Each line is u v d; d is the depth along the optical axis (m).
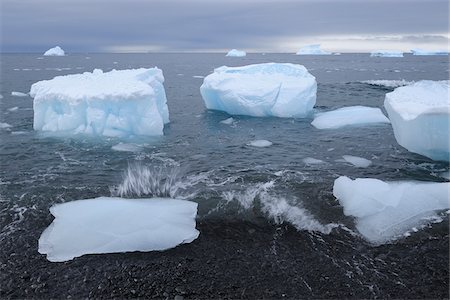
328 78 40.66
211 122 18.83
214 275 6.91
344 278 6.84
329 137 15.79
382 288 6.61
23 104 21.97
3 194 9.89
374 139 15.30
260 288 6.59
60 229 8.10
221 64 70.62
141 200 9.55
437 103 12.95
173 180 11.03
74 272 6.93
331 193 10.06
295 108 20.08
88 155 13.12
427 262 7.27
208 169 11.94
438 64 69.56
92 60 85.88
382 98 25.75
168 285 6.64
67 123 15.60
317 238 8.04
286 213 9.03
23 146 13.95
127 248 7.61
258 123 18.67
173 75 44.88
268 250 7.64
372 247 7.74
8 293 6.39
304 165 12.33
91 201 9.23
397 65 66.62
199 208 9.27
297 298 6.36
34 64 64.50
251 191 10.22
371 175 11.41
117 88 15.47
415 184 10.02
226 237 8.08
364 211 8.80
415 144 12.91
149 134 15.64
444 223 8.45
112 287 6.58
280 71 22.56
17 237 7.95
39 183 10.65
